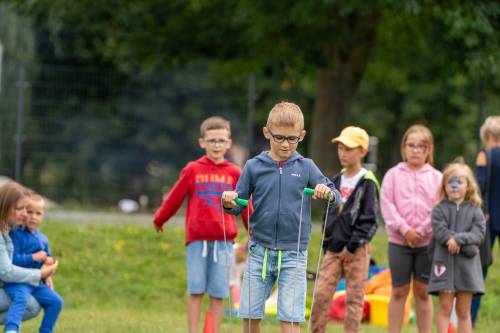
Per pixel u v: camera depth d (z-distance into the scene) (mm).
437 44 42969
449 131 69375
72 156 39531
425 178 19344
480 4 40594
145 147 40469
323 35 45219
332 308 23797
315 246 31219
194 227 18141
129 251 30703
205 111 40562
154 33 49344
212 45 49438
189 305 18203
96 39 61406
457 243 17922
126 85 39594
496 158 21906
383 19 49594
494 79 43562
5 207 16156
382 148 52219
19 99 37812
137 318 23297
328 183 15281
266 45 47500
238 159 43219
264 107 66125
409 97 70438
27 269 16266
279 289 15117
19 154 38062
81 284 27922
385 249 32312
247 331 15430
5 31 54500
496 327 24703
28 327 20188
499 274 29375
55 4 49906
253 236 15297
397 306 19266
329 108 46750
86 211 38625
